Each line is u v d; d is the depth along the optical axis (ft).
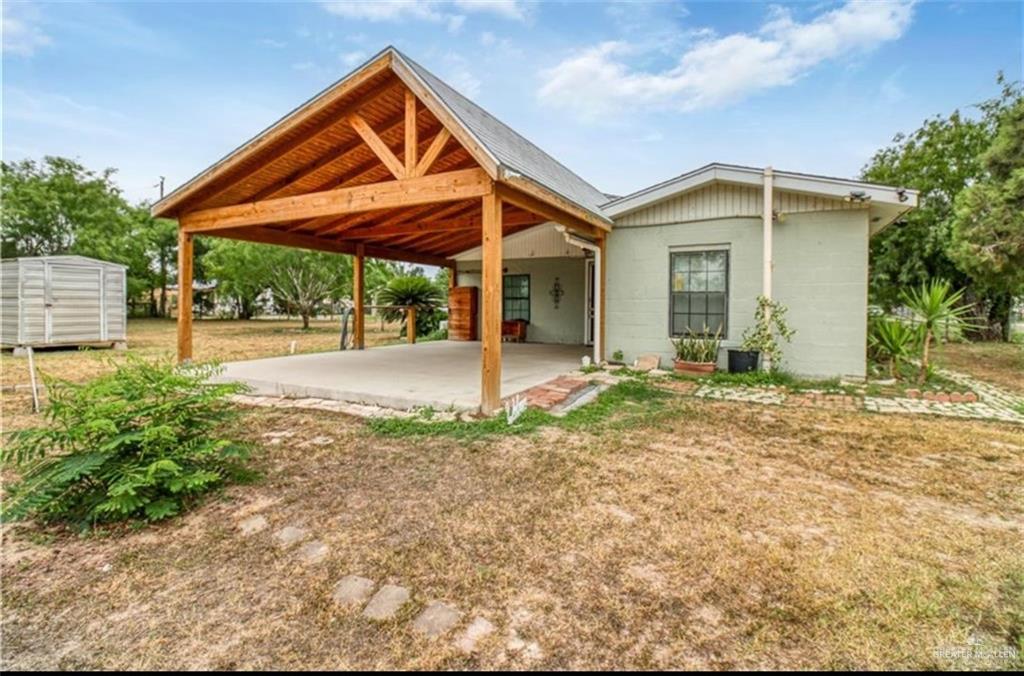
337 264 63.36
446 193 16.05
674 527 8.39
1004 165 30.09
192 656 5.46
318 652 5.50
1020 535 8.08
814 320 22.25
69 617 6.16
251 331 61.57
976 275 32.01
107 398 9.69
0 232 59.98
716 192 24.23
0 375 25.39
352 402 18.07
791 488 10.11
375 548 7.75
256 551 7.70
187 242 24.14
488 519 8.73
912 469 11.25
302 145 19.80
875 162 52.03
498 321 15.76
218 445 9.84
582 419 15.46
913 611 6.11
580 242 24.31
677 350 24.64
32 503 8.10
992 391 20.66
